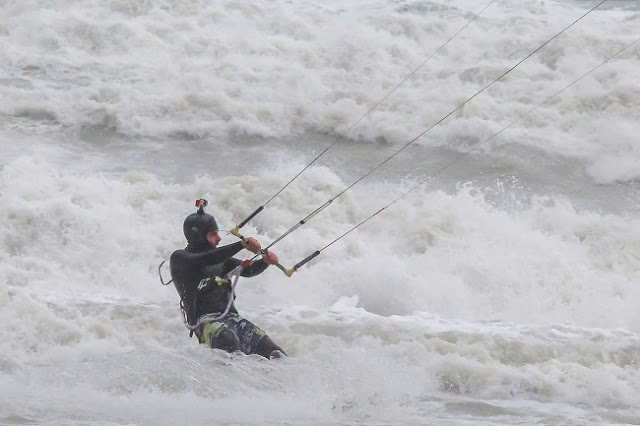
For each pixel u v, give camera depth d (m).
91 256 46.75
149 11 76.12
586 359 35.56
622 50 69.88
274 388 28.81
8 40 72.62
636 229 51.16
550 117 64.12
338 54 71.88
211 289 30.19
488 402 31.42
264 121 64.38
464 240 49.69
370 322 38.56
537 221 52.41
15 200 49.59
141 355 31.12
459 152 61.41
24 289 42.62
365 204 53.66
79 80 68.00
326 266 46.16
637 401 32.19
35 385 29.28
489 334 37.69
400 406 30.14
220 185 53.75
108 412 26.89
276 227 50.72
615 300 44.47
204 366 29.41
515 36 73.12
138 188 52.97
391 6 79.62
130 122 63.28
